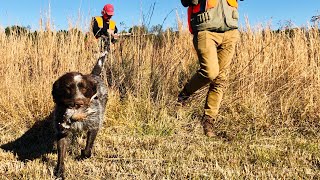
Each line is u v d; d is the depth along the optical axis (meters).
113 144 4.87
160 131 5.37
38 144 5.05
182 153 4.48
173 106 6.02
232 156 4.36
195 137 5.25
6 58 6.25
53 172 3.84
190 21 5.09
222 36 5.03
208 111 5.34
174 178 3.71
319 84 5.83
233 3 5.03
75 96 3.62
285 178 3.71
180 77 6.66
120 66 6.51
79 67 6.23
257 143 4.93
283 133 5.32
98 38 7.23
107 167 3.98
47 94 5.73
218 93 5.28
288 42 6.75
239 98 5.95
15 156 4.45
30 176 3.76
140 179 3.67
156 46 6.93
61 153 3.85
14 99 5.82
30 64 6.30
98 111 4.14
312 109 5.64
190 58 7.01
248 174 3.79
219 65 5.20
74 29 6.37
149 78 6.32
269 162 4.17
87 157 4.27
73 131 4.02
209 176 3.71
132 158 4.29
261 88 6.17
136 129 5.45
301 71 6.21
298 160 4.22
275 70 6.34
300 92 5.95
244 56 6.45
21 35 6.58
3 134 5.35
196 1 4.93
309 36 6.61
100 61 5.12
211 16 4.88
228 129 5.45
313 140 5.00
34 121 5.55
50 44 6.16
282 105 5.78
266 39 6.70
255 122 5.48
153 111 5.74
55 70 6.14
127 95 6.14
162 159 4.26
